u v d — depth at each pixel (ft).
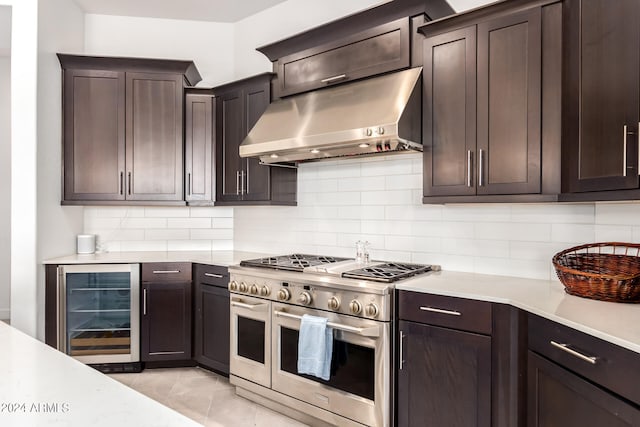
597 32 5.57
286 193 10.72
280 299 8.20
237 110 10.74
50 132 10.44
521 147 6.57
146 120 11.10
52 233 10.55
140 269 10.37
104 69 10.96
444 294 6.54
